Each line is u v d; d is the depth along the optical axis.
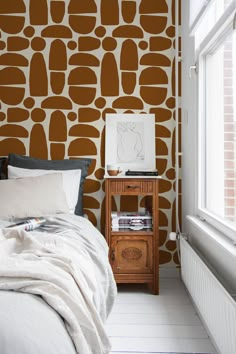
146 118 3.56
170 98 3.59
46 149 3.55
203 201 2.96
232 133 2.38
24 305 1.13
